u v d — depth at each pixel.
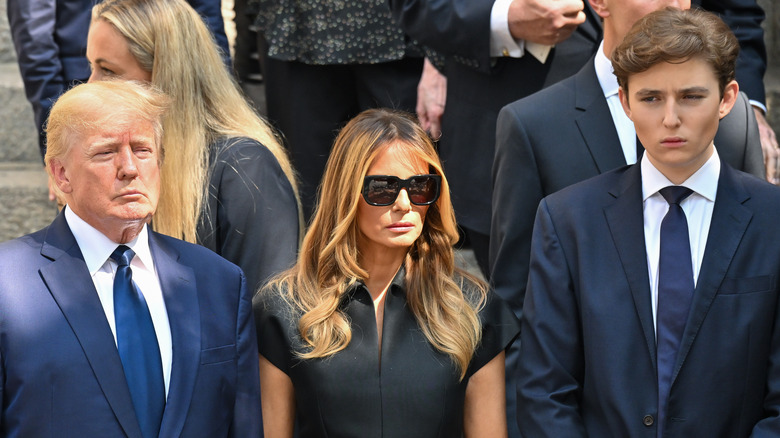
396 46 15.08
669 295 8.22
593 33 11.87
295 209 10.29
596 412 8.39
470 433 8.70
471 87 12.43
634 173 8.59
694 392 8.05
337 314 8.41
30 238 7.67
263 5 15.50
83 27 14.77
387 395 8.23
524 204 10.01
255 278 9.82
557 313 8.62
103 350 7.33
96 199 7.40
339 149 8.58
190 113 10.03
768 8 18.02
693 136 7.95
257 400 8.13
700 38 7.85
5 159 18.41
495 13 11.67
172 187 9.85
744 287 8.09
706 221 8.34
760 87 12.13
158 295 7.81
